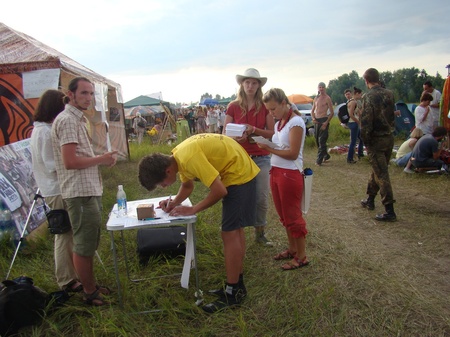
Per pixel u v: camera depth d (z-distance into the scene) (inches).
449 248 143.3
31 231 168.6
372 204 196.4
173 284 127.3
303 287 120.5
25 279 113.0
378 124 172.1
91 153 108.4
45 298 112.0
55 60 234.4
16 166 180.9
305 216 193.9
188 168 100.3
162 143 687.7
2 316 100.4
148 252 141.4
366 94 175.6
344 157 373.7
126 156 450.3
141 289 123.0
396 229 167.0
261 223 153.6
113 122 433.4
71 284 119.4
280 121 128.7
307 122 664.4
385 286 117.4
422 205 197.9
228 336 99.0
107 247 157.8
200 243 156.2
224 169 107.0
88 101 104.0
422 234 158.7
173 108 1147.9
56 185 110.2
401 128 453.4
